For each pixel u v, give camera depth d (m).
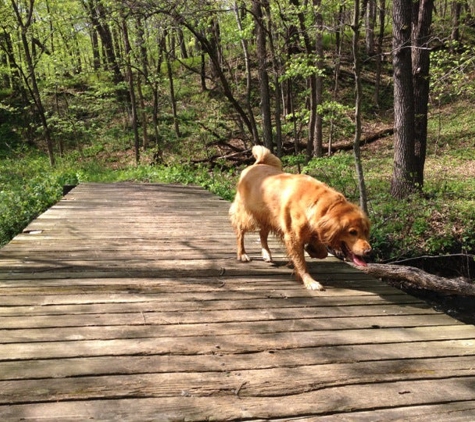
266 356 2.71
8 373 2.42
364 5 9.83
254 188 4.25
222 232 6.04
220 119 21.12
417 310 3.51
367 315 3.39
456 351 2.86
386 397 2.33
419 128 10.09
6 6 16.28
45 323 3.07
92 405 2.18
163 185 11.34
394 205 9.30
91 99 21.69
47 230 5.93
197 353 2.72
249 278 4.15
